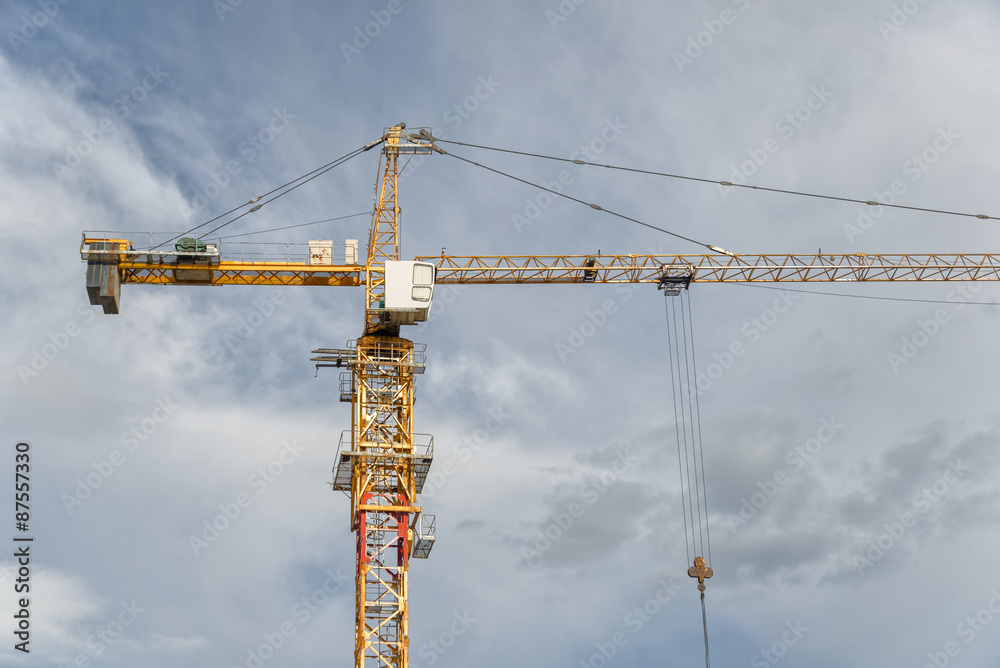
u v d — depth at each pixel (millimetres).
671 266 131750
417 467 114188
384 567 110500
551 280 130125
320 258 122375
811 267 136250
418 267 117812
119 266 120000
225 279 122062
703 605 99000
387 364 116875
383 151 127812
